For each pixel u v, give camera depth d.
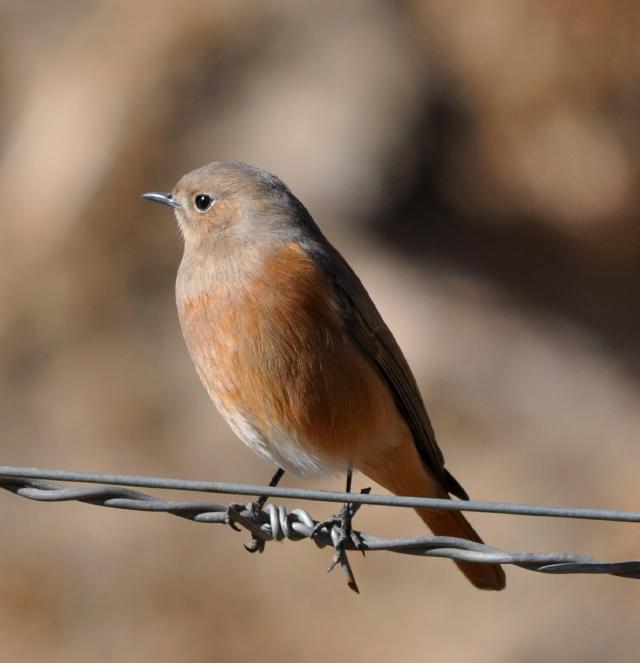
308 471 7.42
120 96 16.27
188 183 7.61
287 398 7.07
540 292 16.83
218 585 13.18
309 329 7.04
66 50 16.95
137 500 5.71
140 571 13.28
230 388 7.14
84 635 12.89
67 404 14.86
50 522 13.60
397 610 12.94
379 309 15.71
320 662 12.61
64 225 15.87
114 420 14.68
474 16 16.50
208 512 5.79
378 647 12.67
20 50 17.12
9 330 15.41
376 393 7.32
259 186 7.45
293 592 13.12
